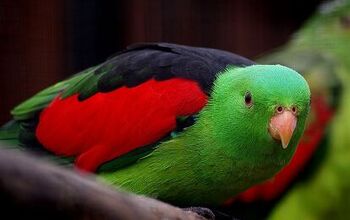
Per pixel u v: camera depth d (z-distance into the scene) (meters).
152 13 14.66
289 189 12.34
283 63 13.63
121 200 4.45
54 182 4.03
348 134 12.50
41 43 13.62
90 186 4.27
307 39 14.37
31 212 3.93
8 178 3.85
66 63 13.74
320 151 12.45
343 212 12.53
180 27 15.14
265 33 16.53
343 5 14.57
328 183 12.40
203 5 15.45
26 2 13.48
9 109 13.49
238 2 15.92
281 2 16.67
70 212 4.13
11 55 13.45
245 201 12.09
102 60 13.95
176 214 5.93
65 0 13.70
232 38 15.99
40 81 13.59
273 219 12.23
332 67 13.40
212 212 8.39
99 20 13.96
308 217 12.45
